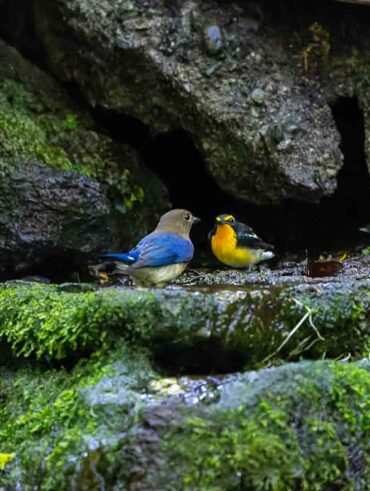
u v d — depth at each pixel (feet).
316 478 21.07
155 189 39.63
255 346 24.07
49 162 36.35
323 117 37.22
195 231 43.39
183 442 20.58
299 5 37.37
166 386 22.68
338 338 24.76
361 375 22.38
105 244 36.50
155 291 24.47
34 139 37.04
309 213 40.60
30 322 25.40
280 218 41.09
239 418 20.89
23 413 24.70
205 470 20.34
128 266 32.07
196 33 36.42
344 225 40.86
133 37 35.99
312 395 21.61
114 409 21.91
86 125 39.22
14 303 26.11
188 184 41.88
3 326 26.05
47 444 22.76
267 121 36.55
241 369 24.39
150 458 20.62
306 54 37.58
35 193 35.06
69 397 23.11
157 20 36.27
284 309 24.41
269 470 20.48
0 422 24.90
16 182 35.04
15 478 22.80
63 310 24.89
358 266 37.63
